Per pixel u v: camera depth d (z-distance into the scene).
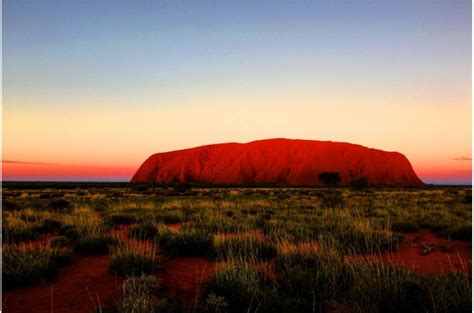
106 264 7.40
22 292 5.66
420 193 43.91
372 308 4.60
